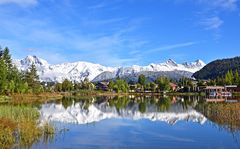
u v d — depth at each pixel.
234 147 33.22
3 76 120.62
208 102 108.25
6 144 31.81
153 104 104.56
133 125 51.41
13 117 42.09
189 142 36.22
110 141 36.91
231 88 191.50
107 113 72.81
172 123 53.50
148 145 34.75
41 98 137.38
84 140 37.03
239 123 48.91
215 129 44.84
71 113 71.56
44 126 40.41
